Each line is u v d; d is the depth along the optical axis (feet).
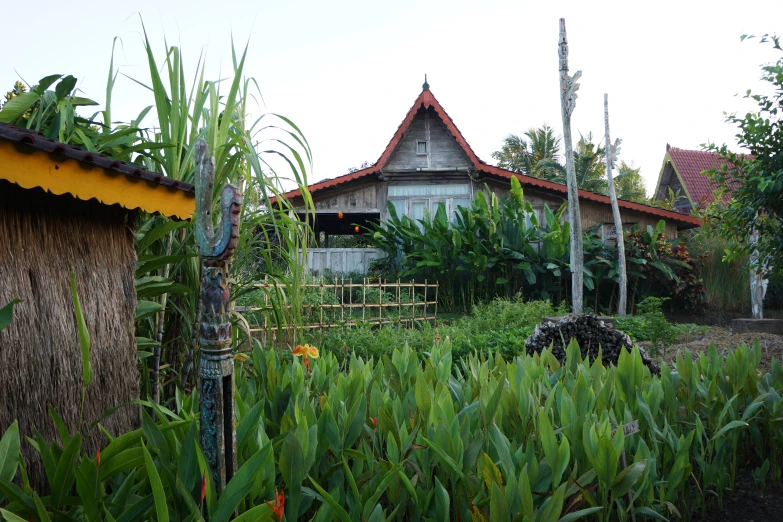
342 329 29.19
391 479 7.82
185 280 12.81
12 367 7.91
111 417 9.38
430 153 57.41
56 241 8.64
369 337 27.35
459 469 8.46
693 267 51.80
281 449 8.39
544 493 8.46
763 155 19.01
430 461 9.32
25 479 7.14
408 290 51.26
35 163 7.50
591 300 53.16
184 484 7.32
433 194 57.26
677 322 48.80
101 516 7.24
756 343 14.05
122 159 11.67
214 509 6.63
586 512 7.89
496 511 7.41
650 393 11.67
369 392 11.37
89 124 12.28
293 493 7.61
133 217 10.18
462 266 49.39
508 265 50.72
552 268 48.32
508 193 56.75
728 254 21.97
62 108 11.24
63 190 7.86
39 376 8.25
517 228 50.14
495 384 11.59
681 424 12.48
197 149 6.91
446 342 15.08
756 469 13.20
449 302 50.03
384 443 10.19
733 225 20.97
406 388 12.42
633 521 9.59
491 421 10.19
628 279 52.80
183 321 12.91
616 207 48.08
